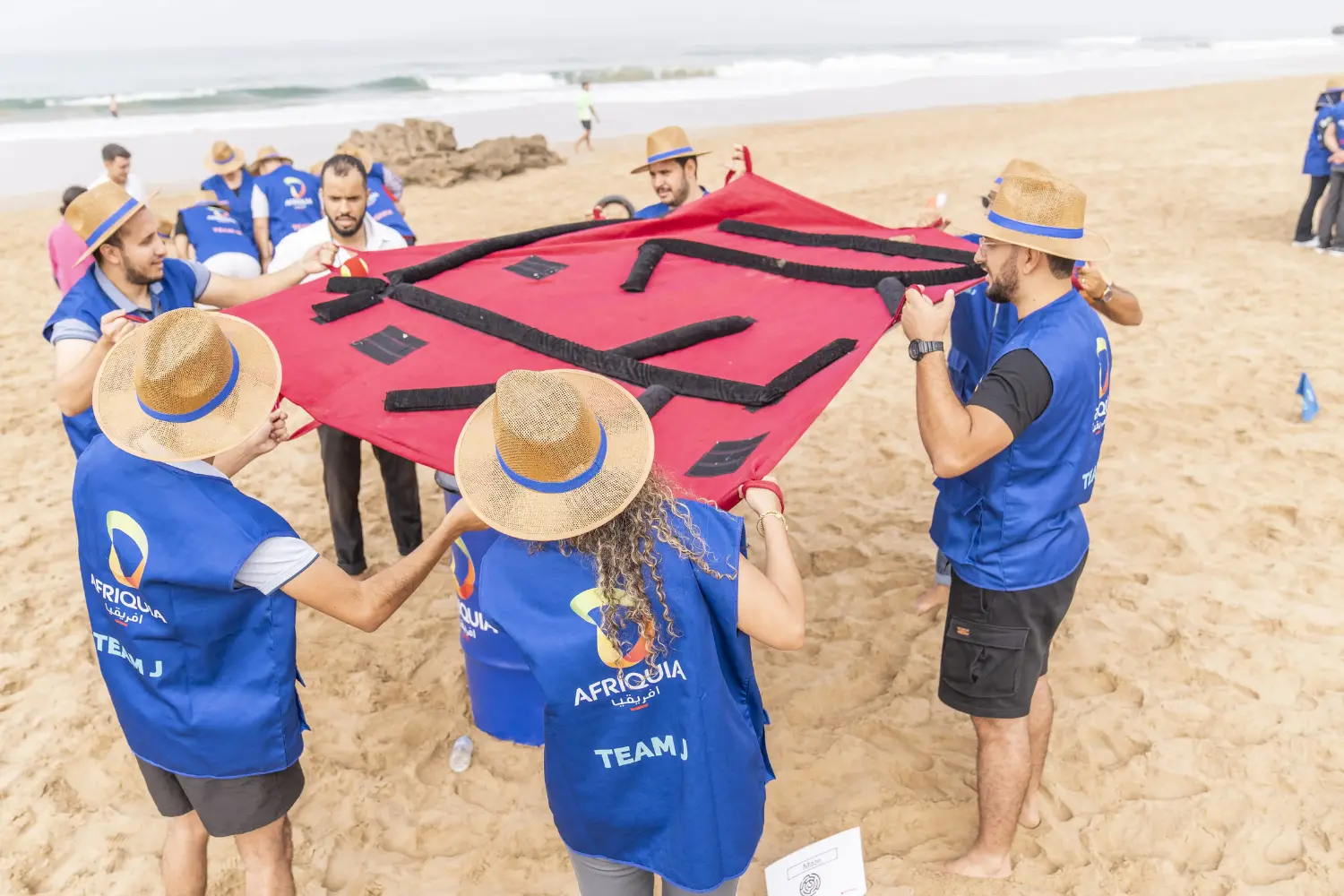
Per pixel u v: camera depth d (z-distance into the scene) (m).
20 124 31.98
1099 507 5.40
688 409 2.64
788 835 3.37
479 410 2.10
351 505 4.80
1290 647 4.18
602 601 1.88
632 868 2.28
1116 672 4.09
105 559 2.29
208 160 7.43
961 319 3.17
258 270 6.01
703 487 2.24
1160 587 4.67
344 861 3.35
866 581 4.88
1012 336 2.65
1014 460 2.64
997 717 2.86
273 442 2.62
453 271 3.72
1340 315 8.02
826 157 18.06
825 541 5.27
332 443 4.59
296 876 3.29
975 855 3.12
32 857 3.40
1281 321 7.97
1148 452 5.98
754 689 2.15
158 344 2.10
